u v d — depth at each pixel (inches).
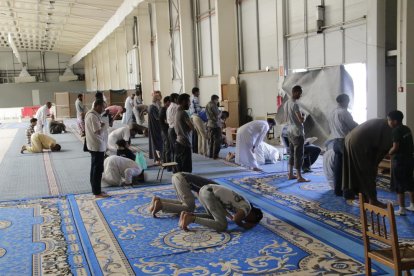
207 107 396.5
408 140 205.6
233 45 544.4
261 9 493.0
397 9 306.8
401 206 207.3
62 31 1096.2
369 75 333.1
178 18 703.7
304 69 422.6
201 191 204.5
